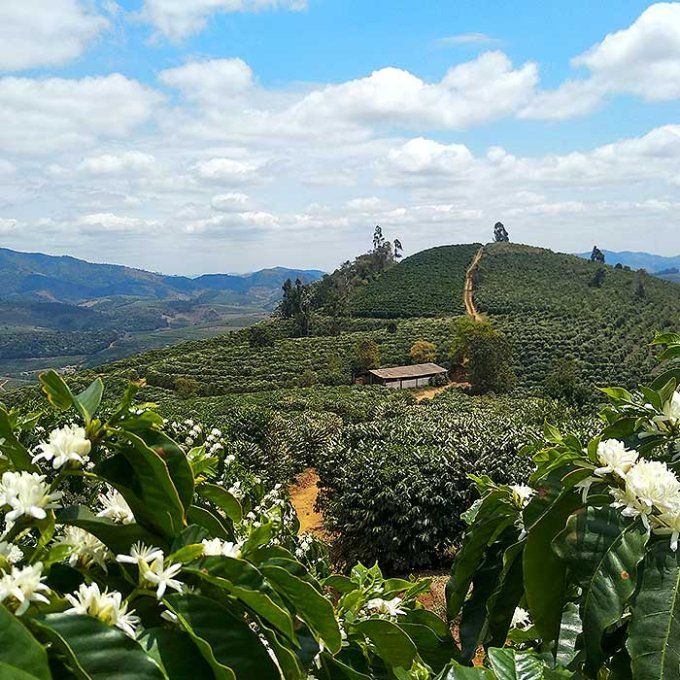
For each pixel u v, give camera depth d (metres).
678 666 1.34
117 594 1.09
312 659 1.49
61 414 5.11
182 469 1.44
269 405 38.34
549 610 1.80
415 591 2.21
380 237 122.44
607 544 1.55
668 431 1.93
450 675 1.58
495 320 80.62
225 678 1.07
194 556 1.20
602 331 73.56
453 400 41.84
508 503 2.18
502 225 125.25
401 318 88.19
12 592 0.98
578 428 13.94
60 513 1.30
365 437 16.22
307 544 5.79
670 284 101.00
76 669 0.95
